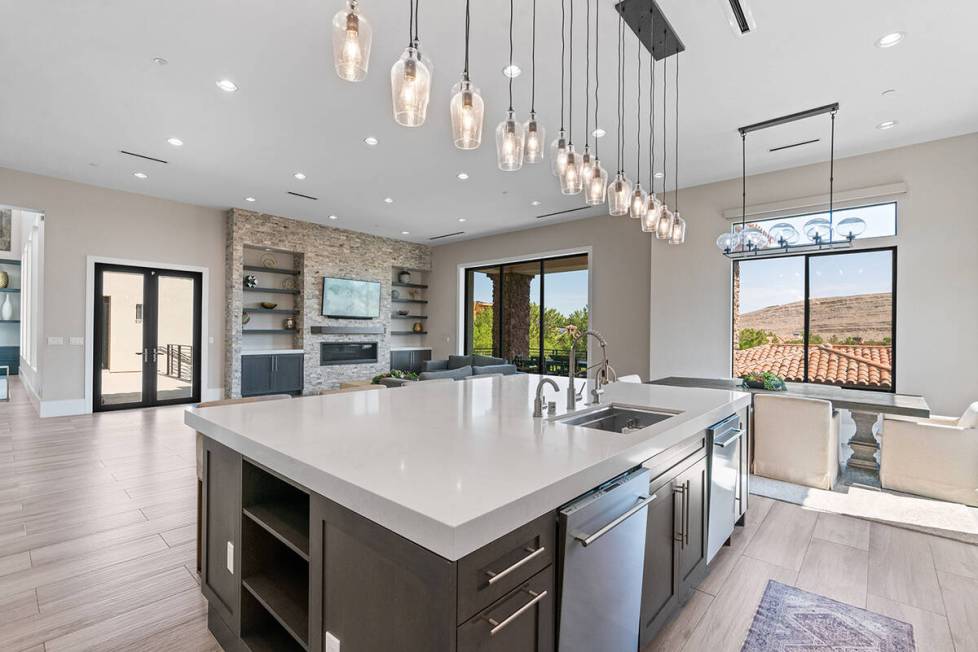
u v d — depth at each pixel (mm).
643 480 1585
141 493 3430
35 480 3695
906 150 4562
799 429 3820
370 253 9469
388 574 1068
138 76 3469
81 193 6262
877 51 3078
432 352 10594
